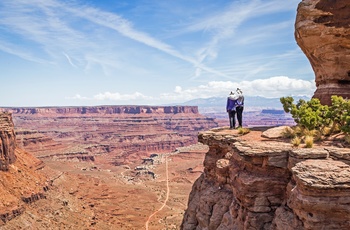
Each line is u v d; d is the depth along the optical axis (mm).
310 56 25016
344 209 14195
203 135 27375
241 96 27766
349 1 22016
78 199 103750
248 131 24875
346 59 23203
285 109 24781
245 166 19906
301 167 15422
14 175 90062
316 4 23125
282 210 17219
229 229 20906
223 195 23641
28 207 81188
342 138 19031
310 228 14711
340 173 14406
